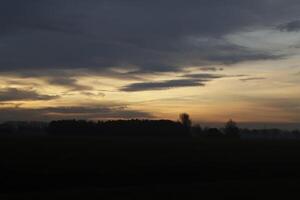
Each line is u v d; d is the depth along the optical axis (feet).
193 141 321.73
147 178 120.88
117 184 110.73
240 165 149.79
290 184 104.32
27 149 192.75
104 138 356.59
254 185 102.37
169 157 172.76
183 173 130.41
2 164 134.21
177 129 497.05
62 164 141.18
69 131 484.74
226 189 95.91
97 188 100.94
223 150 221.05
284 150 229.86
